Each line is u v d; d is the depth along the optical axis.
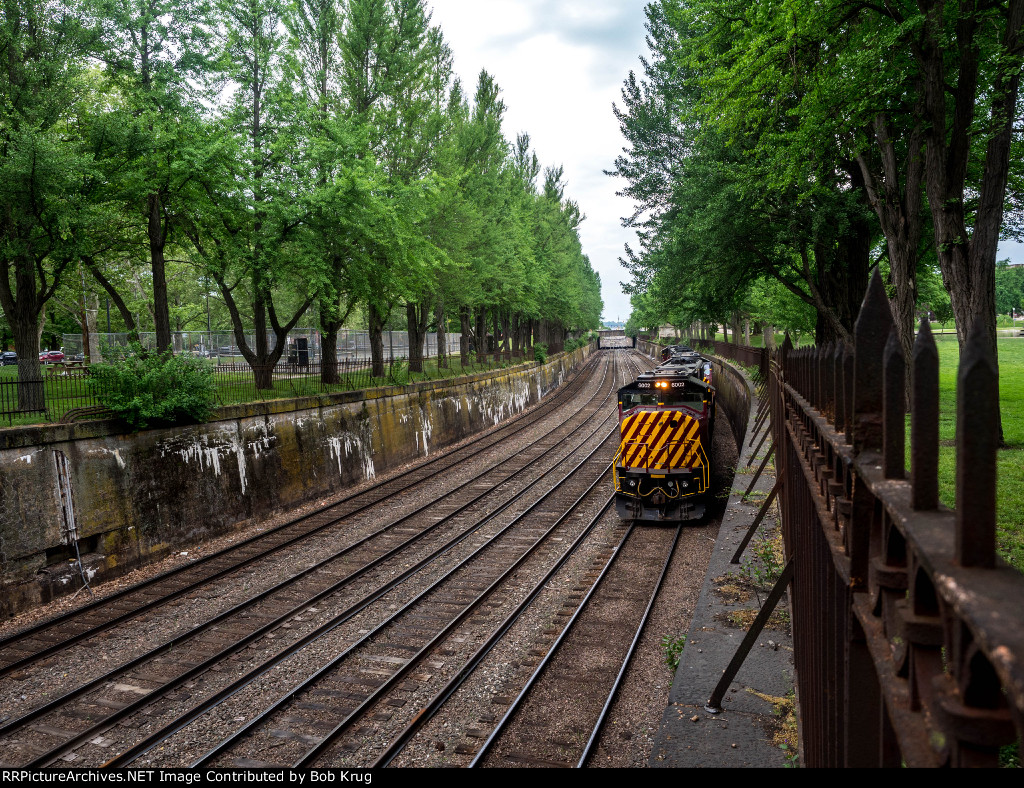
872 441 2.25
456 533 15.16
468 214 29.88
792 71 13.03
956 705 1.15
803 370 5.41
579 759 6.57
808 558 4.29
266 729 7.44
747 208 19.28
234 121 18.19
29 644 9.97
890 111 14.20
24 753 7.18
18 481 11.49
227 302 20.25
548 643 9.33
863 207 18.58
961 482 1.11
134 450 13.79
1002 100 11.28
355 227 19.53
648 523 15.35
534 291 43.38
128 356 14.18
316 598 11.23
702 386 15.27
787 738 4.78
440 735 7.25
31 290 15.14
